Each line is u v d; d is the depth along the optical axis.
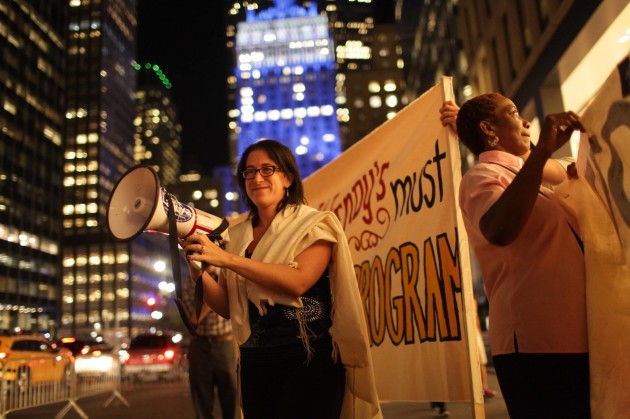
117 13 153.12
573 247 2.09
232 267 2.16
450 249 3.08
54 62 98.69
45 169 92.75
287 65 145.88
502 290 2.17
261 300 2.29
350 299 2.30
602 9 14.83
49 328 89.94
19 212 84.00
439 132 3.25
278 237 2.35
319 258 2.29
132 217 2.32
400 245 3.57
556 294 2.04
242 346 2.39
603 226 2.04
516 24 22.41
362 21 167.25
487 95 2.45
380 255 3.82
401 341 3.50
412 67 58.81
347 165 4.41
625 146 1.92
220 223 2.49
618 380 1.88
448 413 7.26
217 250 2.17
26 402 8.56
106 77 142.12
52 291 91.81
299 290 2.21
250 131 140.62
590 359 1.93
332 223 2.38
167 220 2.29
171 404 11.62
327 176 4.72
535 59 19.84
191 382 5.93
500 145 2.38
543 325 2.03
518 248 2.12
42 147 92.25
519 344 2.07
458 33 34.78
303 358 2.24
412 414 7.52
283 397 2.24
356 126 118.50
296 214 2.45
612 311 1.94
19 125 86.00
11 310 79.81
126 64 157.12
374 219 3.95
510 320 2.12
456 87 35.97
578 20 16.17
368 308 3.93
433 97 3.32
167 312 74.12
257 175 2.53
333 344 2.28
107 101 141.25
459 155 3.09
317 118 141.12
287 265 2.24
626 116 1.90
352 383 2.31
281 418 2.23
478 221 2.12
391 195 3.75
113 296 124.62
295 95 143.25
